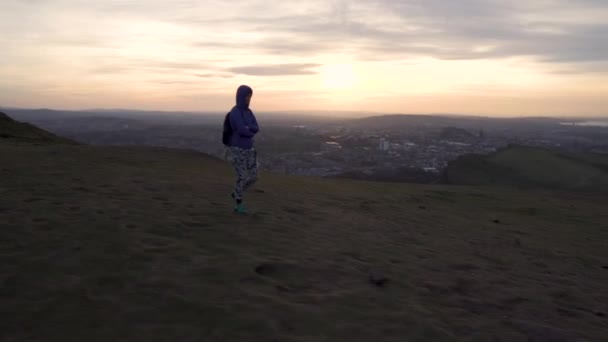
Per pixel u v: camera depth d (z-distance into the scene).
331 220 8.74
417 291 5.41
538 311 5.26
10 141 20.23
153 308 4.32
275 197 10.65
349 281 5.46
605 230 12.26
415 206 12.70
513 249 8.49
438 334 4.31
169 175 12.06
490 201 15.85
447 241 8.39
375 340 4.11
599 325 5.09
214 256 5.76
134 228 6.58
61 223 6.55
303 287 5.16
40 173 10.68
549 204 16.34
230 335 3.96
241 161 7.84
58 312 4.16
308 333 4.11
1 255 5.32
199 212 7.89
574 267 7.80
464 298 5.39
